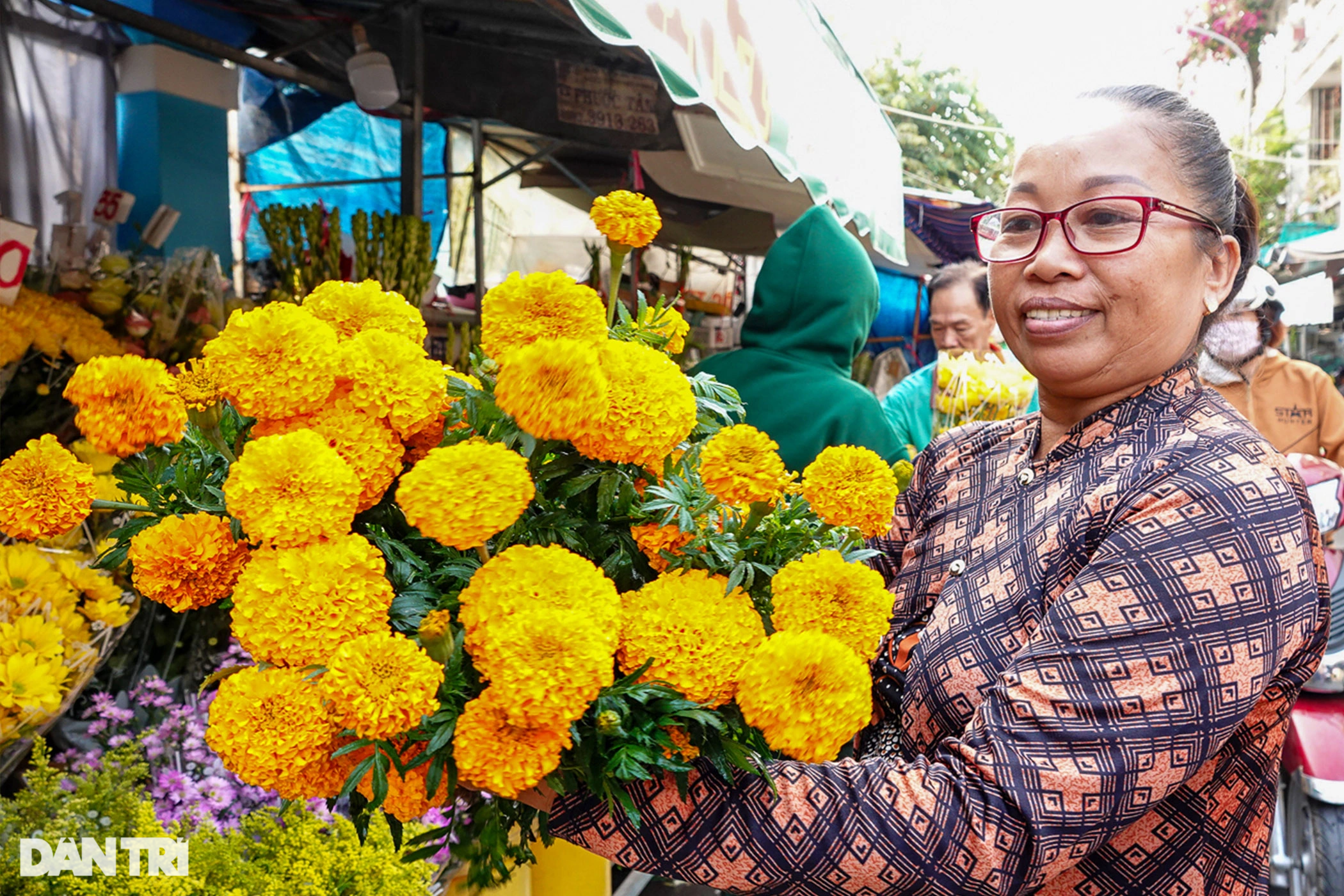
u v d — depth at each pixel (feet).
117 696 7.11
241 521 2.53
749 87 6.98
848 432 7.43
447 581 2.74
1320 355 25.46
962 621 3.34
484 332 2.86
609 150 15.03
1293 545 2.79
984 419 10.28
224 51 11.59
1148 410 3.30
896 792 2.59
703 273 20.49
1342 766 7.84
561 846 7.26
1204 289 3.37
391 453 2.66
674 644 2.47
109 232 11.03
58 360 7.46
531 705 2.17
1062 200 3.29
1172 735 2.56
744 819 2.56
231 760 2.30
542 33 11.02
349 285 3.12
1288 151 41.47
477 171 14.79
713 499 2.76
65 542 6.09
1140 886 3.02
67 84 12.87
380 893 5.24
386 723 2.23
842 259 7.77
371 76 10.87
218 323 8.91
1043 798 2.49
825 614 2.58
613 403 2.59
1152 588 2.68
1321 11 40.86
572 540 2.84
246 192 17.06
